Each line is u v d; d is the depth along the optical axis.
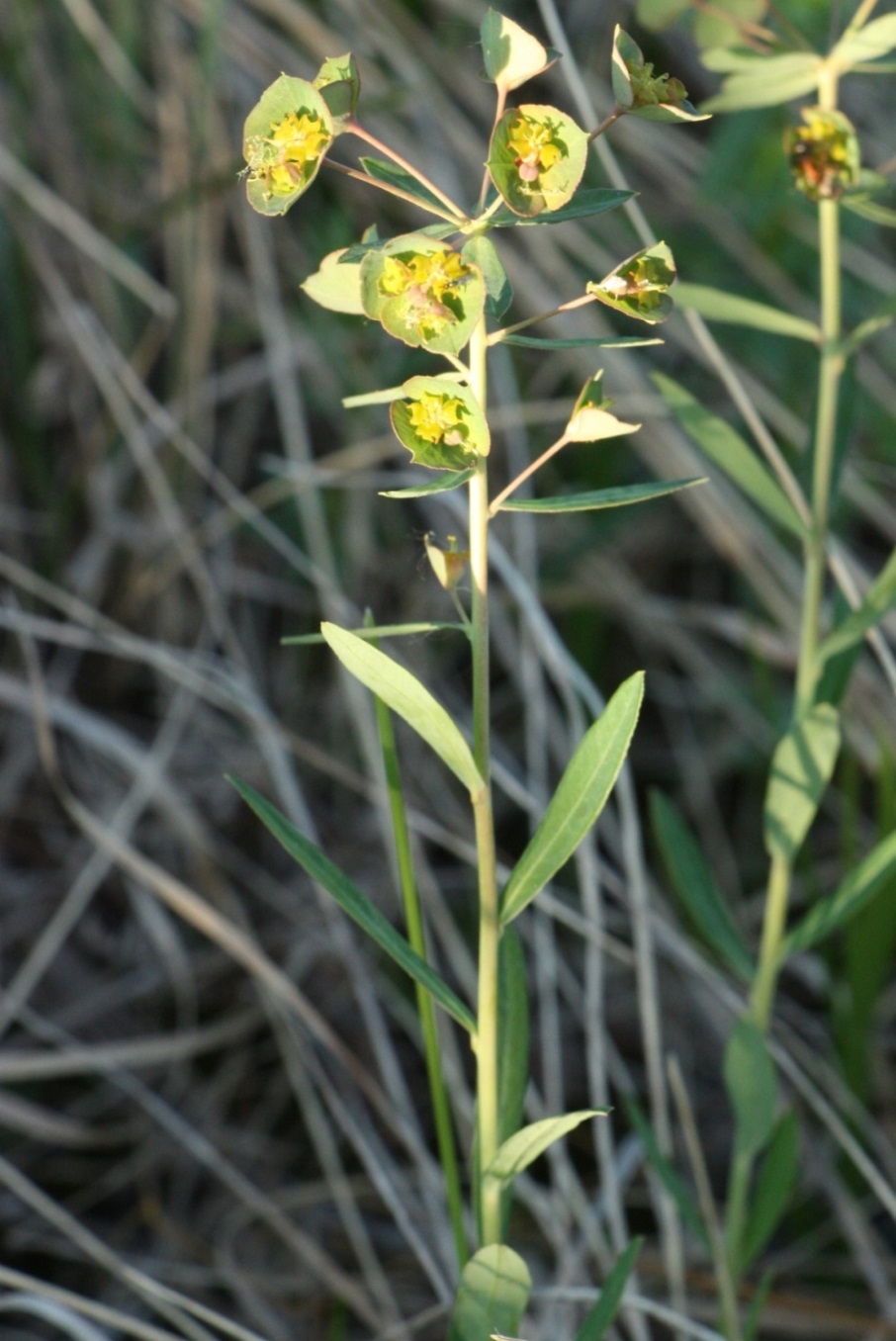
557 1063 0.79
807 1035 0.88
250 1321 0.79
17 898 0.90
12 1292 0.79
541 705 0.87
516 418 0.96
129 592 0.99
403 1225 0.76
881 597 0.71
